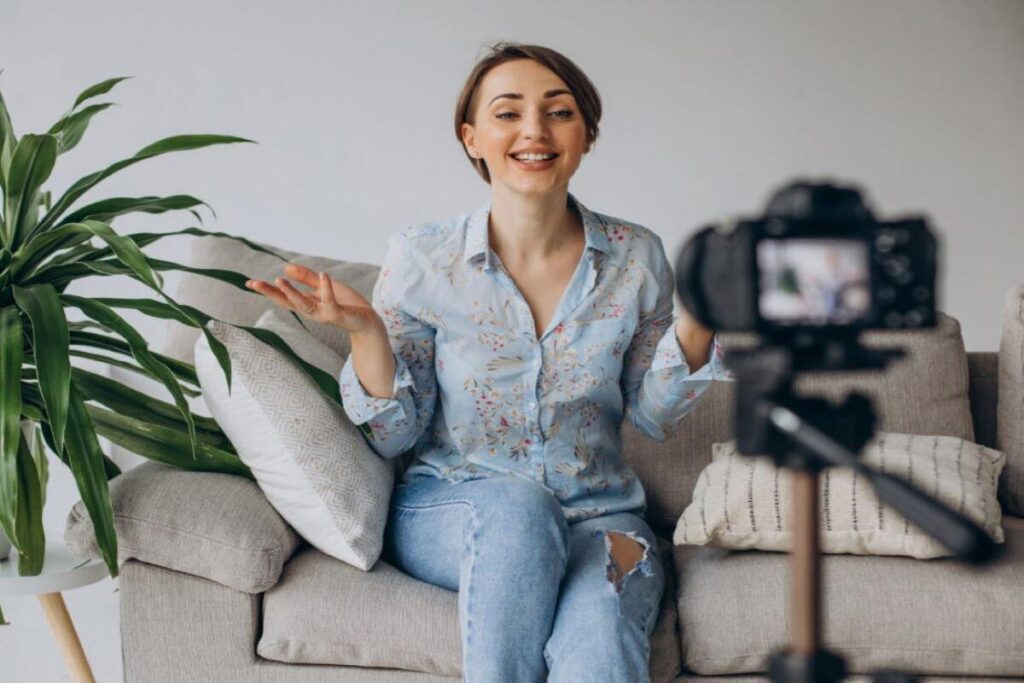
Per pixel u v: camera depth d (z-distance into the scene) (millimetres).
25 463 2127
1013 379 2516
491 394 2156
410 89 4152
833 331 707
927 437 2340
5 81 4086
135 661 2076
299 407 2105
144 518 2049
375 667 2029
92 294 4062
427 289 2145
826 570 2094
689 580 2125
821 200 705
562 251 2146
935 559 2119
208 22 4121
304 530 2111
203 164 4152
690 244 735
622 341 2158
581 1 4160
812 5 4172
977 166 4215
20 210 2145
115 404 2219
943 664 1995
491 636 1848
